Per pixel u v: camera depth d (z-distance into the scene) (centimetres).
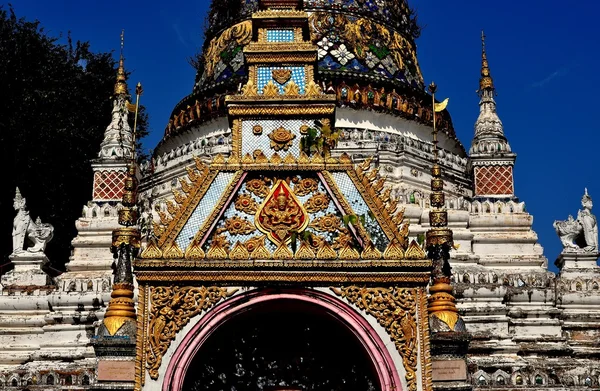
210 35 3609
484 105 3228
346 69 3256
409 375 1300
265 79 1542
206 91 3369
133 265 1327
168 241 1370
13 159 4191
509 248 2952
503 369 2356
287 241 1389
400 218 1419
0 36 4516
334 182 1431
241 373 1395
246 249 1361
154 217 2888
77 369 2352
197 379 1378
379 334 1320
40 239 2928
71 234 4284
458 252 2872
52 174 4247
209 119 3319
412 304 1328
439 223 1482
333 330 1416
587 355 2591
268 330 1415
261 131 1488
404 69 3441
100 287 2709
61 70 4600
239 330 1408
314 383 1405
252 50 1547
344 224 1402
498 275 2767
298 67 1552
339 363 1411
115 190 3089
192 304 1322
